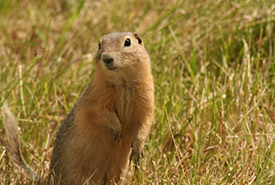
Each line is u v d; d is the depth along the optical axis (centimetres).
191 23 1434
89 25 1550
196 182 864
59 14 1683
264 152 914
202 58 1305
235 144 979
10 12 1688
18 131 988
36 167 995
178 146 1016
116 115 859
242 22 1351
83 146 876
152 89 878
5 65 1323
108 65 800
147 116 877
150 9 1577
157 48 1340
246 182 880
